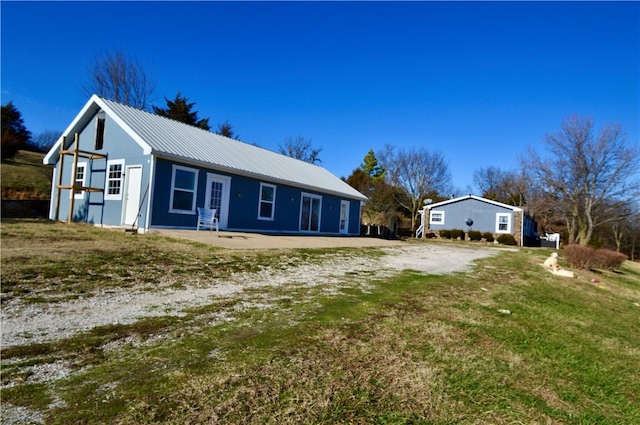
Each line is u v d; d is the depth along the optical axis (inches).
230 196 584.7
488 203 1109.1
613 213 1141.1
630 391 118.6
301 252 407.8
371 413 89.6
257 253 366.3
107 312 159.0
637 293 428.5
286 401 91.8
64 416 81.8
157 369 106.8
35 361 109.5
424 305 202.2
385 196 1668.3
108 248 315.9
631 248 1589.6
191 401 89.4
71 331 135.0
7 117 1321.4
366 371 112.1
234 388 96.8
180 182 510.0
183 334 136.9
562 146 1178.6
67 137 605.3
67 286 194.4
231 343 129.4
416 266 377.7
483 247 847.7
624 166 1098.7
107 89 1172.5
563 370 130.7
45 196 806.5
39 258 249.6
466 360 126.9
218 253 343.3
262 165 677.9
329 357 120.8
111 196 523.2
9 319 143.3
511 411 96.8
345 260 384.5
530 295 276.7
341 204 870.4
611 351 161.8
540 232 1601.9
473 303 219.8
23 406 85.4
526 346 151.3
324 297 205.2
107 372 104.1
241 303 183.9
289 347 127.6
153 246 350.0
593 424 94.9
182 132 614.5
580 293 335.3
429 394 101.1
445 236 1141.7
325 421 84.4
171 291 201.8
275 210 673.6
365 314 174.6
